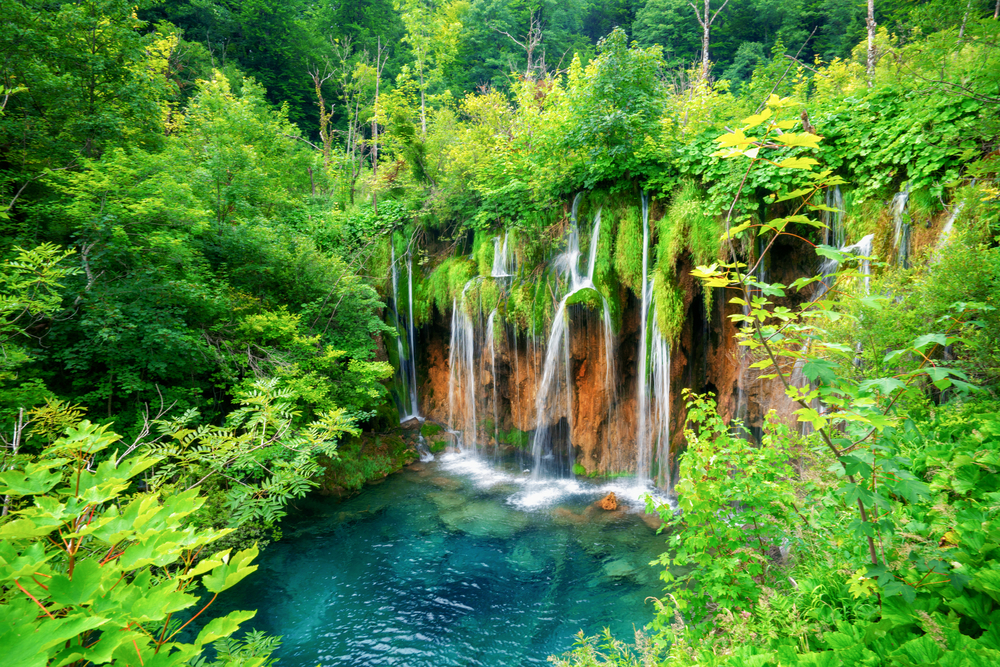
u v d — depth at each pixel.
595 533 10.02
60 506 1.62
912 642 2.16
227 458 5.33
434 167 16.84
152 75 14.08
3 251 8.32
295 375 10.76
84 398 8.46
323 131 23.69
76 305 8.45
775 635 2.97
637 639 4.27
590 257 12.78
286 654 7.04
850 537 3.23
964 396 4.41
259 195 14.41
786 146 1.94
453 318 15.09
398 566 9.09
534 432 13.82
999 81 5.78
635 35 36.53
